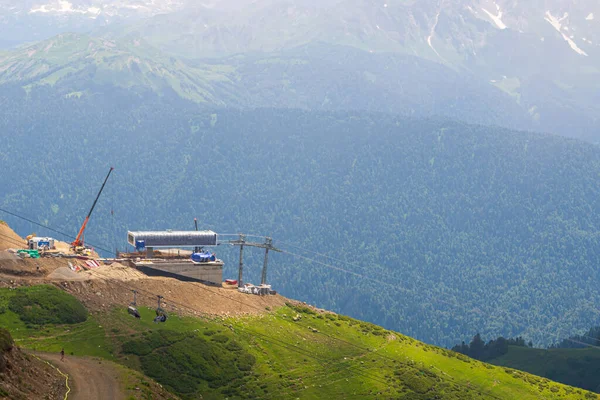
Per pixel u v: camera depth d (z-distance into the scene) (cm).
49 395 16812
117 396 18162
